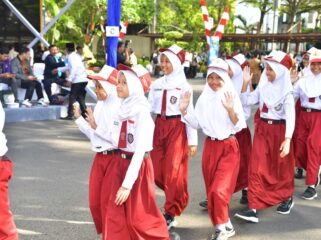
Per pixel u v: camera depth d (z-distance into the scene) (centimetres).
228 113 423
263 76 517
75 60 1055
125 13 2288
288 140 483
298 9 3269
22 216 492
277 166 513
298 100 621
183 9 3141
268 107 507
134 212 355
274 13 3269
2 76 1038
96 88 381
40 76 1255
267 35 2959
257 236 463
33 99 1213
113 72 382
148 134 350
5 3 1348
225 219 427
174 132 459
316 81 591
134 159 344
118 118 365
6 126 980
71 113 1084
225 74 427
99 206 385
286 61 496
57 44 2206
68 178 633
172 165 454
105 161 377
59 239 438
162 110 464
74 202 539
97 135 379
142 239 359
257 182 498
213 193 420
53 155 757
